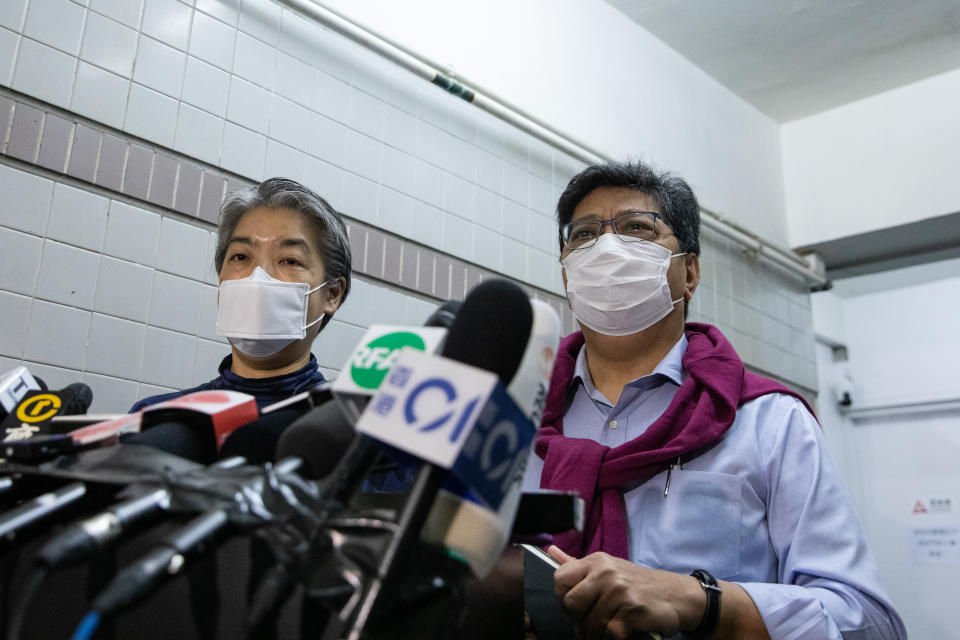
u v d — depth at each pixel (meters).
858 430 4.59
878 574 1.23
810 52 3.97
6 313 1.82
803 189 4.49
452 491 0.55
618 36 3.70
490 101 2.96
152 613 0.51
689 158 3.89
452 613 0.54
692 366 1.51
